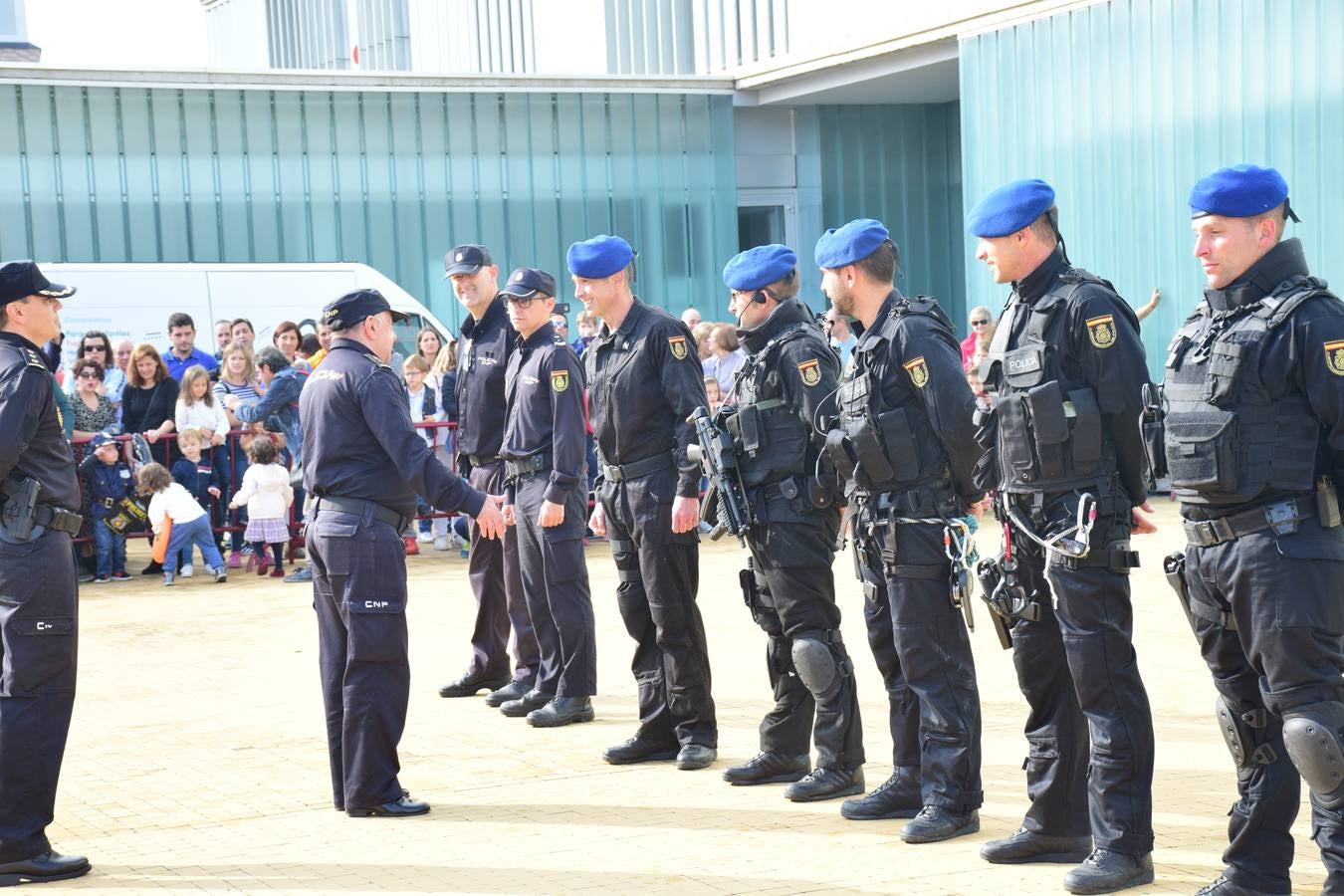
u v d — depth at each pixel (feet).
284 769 20.07
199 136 61.72
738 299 17.46
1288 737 12.48
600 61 82.43
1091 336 13.64
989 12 56.70
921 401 15.38
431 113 65.31
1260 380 12.55
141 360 42.11
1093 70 52.70
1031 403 13.75
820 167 73.15
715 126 70.18
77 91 59.72
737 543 44.62
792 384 16.97
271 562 41.86
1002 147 56.75
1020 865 14.75
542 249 67.36
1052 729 14.73
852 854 15.29
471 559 24.43
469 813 17.48
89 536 41.14
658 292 69.36
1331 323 12.28
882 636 16.43
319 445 17.54
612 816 17.11
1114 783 13.87
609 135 68.28
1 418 15.10
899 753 16.61
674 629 19.16
